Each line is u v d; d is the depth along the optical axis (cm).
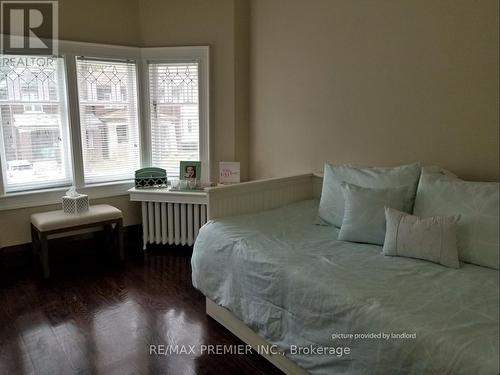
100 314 265
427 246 200
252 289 213
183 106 397
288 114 361
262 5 367
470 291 169
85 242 383
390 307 156
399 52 274
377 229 228
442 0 248
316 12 322
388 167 277
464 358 129
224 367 213
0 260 341
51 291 299
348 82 308
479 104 240
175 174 410
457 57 246
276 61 363
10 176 345
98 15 365
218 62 384
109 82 381
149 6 386
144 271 338
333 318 169
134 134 403
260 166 398
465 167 251
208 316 264
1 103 332
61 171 371
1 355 221
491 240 194
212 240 247
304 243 230
